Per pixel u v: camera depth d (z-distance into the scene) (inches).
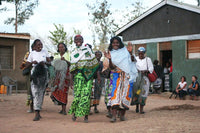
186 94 560.1
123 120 254.2
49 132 204.1
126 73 246.8
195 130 191.5
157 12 682.8
